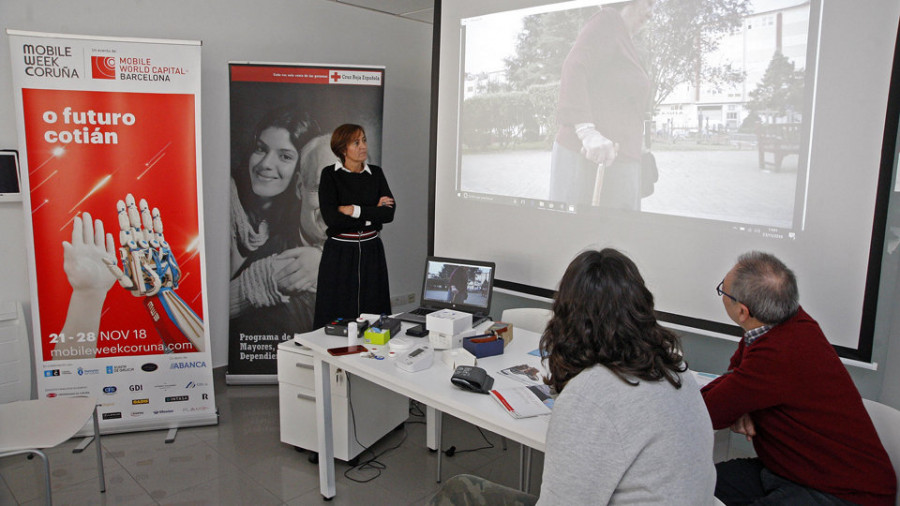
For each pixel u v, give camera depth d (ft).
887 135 6.57
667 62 8.24
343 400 8.91
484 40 10.48
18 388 9.17
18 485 8.57
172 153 10.00
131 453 9.52
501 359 7.48
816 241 7.21
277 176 12.01
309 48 13.56
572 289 4.01
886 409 5.48
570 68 9.32
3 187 9.87
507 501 5.38
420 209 16.48
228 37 12.32
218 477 8.85
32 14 10.14
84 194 9.66
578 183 9.40
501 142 10.40
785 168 7.34
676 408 3.70
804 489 5.27
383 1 13.70
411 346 7.55
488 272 8.95
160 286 10.10
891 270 7.18
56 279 9.62
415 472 9.10
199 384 10.39
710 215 8.04
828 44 6.87
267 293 12.16
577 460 3.62
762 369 5.37
